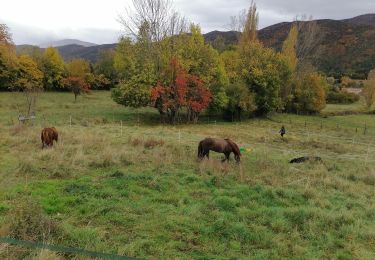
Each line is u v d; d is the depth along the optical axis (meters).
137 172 12.59
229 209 9.66
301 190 11.98
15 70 52.88
